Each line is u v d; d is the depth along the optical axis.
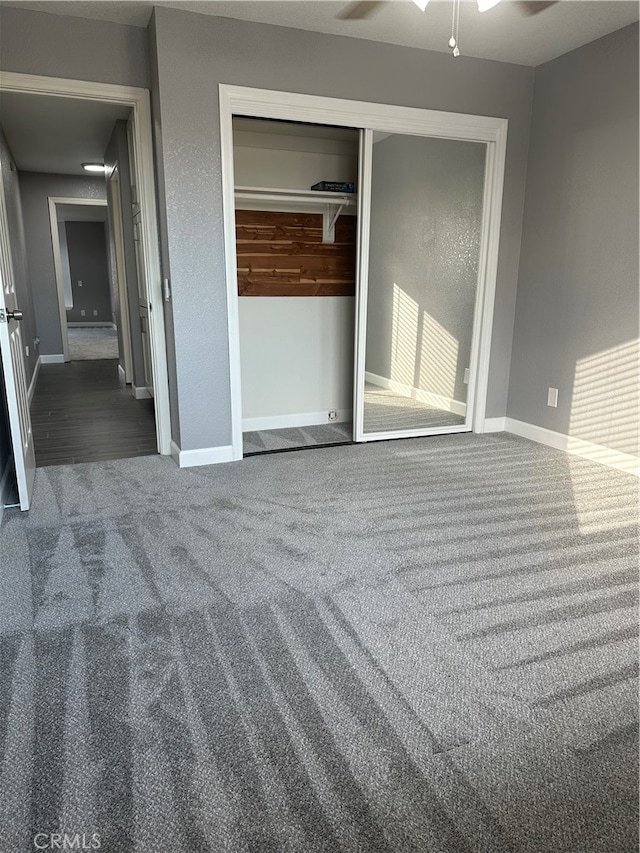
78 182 6.91
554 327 3.60
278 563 2.19
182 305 3.08
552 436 3.70
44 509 2.67
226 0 2.66
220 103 2.92
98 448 3.67
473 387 4.00
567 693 1.53
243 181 3.82
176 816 1.18
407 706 1.48
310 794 1.23
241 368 4.03
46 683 1.55
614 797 1.23
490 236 3.70
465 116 3.44
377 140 3.49
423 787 1.25
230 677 1.58
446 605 1.92
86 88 2.90
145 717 1.43
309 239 4.03
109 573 2.11
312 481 3.05
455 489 2.95
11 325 2.60
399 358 3.90
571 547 2.33
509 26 2.96
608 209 3.16
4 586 2.02
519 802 1.21
